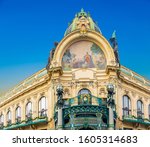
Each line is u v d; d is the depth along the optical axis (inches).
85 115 1717.5
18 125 2230.6
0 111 2588.6
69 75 2049.7
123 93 2138.3
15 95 2405.3
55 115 1835.6
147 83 2385.6
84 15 2209.6
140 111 2247.8
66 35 2076.8
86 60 2079.2
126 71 2240.4
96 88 2031.3
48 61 2128.4
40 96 2194.9
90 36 2075.5
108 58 2046.0
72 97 1957.4
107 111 1737.2
